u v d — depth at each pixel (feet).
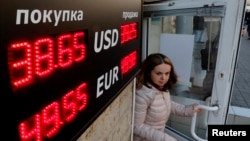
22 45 1.67
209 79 6.09
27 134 1.80
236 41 5.28
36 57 1.81
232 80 5.65
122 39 3.74
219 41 5.42
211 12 5.33
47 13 1.88
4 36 1.52
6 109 1.58
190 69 6.41
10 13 1.55
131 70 4.37
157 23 6.79
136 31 4.51
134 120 5.18
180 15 5.88
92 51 2.73
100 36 2.90
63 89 2.19
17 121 1.69
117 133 4.49
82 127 2.61
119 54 3.66
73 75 2.35
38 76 1.85
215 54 5.76
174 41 6.54
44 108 1.96
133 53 4.43
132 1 4.11
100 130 3.65
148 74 4.98
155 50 7.02
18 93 1.67
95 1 2.70
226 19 5.18
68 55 2.23
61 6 2.05
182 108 5.93
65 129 2.28
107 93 3.29
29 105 1.79
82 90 2.56
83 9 2.43
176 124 7.29
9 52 1.57
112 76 3.43
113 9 3.25
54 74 2.04
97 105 2.98
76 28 2.33
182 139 6.98
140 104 4.93
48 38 1.92
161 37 6.79
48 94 1.99
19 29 1.63
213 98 5.77
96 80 2.90
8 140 1.62
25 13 1.66
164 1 6.23
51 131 2.07
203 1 5.37
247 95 13.00
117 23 3.45
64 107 2.23
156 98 4.96
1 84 1.53
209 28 5.80
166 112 5.21
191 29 6.23
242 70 18.08
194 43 6.22
